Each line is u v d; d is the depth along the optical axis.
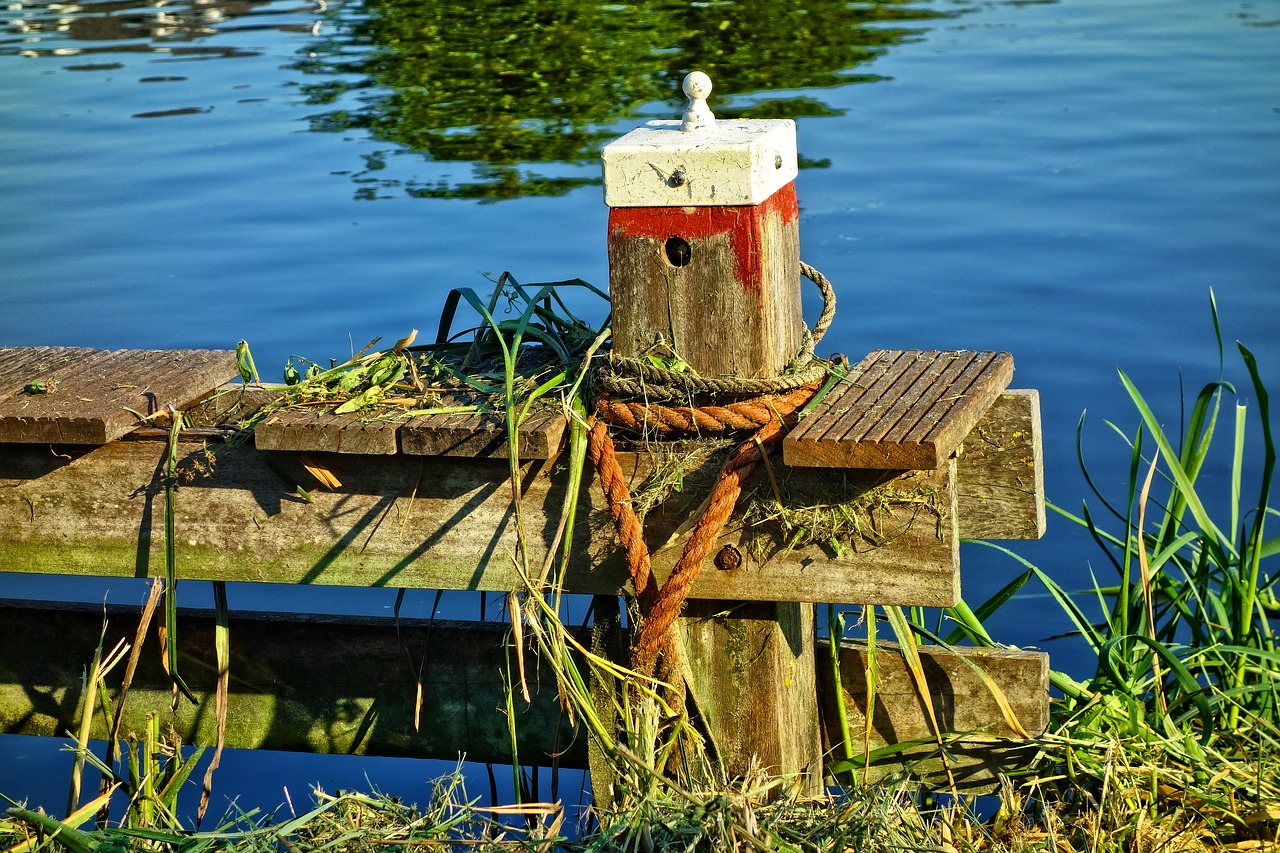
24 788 6.32
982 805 6.01
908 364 4.82
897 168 15.62
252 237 13.82
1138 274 12.32
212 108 19.14
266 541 4.96
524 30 23.84
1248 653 5.29
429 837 4.70
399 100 19.36
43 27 25.69
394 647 5.35
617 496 4.53
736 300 4.54
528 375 4.98
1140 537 5.53
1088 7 24.67
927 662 5.15
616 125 17.56
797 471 4.49
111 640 5.55
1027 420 4.73
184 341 11.43
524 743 5.36
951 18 24.06
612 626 4.93
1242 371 10.38
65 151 17.06
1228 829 4.82
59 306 12.16
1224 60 20.02
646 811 4.51
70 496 5.09
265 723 5.54
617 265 4.61
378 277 12.66
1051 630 7.66
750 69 20.45
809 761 5.15
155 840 4.80
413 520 4.83
